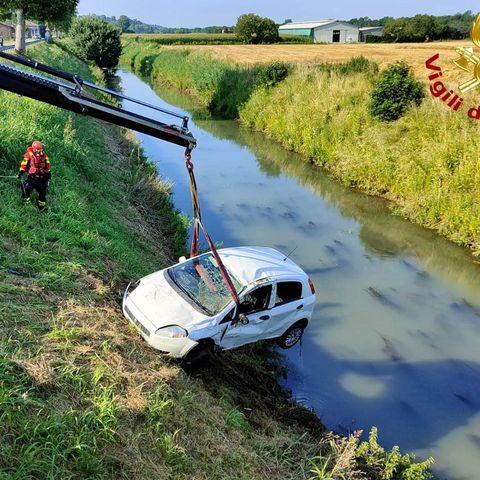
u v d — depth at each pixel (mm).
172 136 7094
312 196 20797
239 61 47438
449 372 10016
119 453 5246
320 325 11234
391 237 17047
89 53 57375
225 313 8055
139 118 6789
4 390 5125
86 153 15203
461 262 15547
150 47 78500
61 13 31078
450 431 8547
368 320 11664
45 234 9172
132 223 12914
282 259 10039
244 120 35469
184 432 6125
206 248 13727
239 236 15852
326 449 7410
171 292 8250
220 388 7801
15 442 4699
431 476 7094
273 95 33594
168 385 6738
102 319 7543
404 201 19828
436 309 12477
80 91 6355
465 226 16734
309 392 9070
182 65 52719
